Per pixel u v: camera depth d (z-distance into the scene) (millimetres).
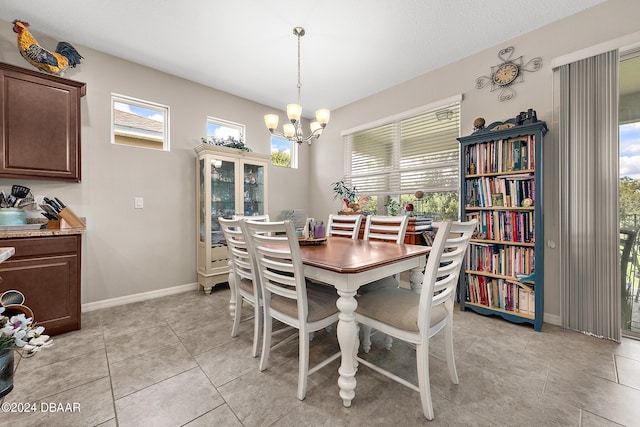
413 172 3406
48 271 2070
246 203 3566
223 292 3248
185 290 3281
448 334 1495
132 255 2914
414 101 3303
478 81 2760
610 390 1452
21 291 1971
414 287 1869
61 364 1699
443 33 2455
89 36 2496
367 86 3529
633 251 2109
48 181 2387
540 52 2379
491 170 2492
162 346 1934
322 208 4516
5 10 2156
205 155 3135
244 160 3471
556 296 2314
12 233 1927
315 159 4621
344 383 1333
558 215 2268
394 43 2604
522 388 1472
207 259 3158
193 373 1613
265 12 2184
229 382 1528
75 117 2385
